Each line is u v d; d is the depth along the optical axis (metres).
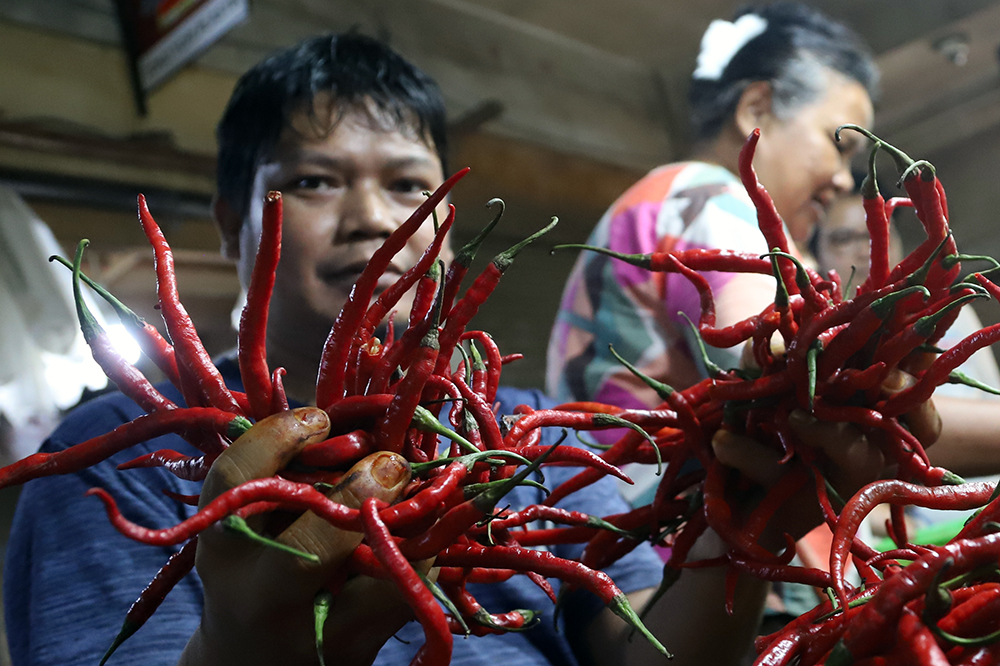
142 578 1.07
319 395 0.75
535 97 5.62
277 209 0.71
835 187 1.86
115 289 4.39
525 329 5.02
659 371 1.51
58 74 3.73
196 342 0.79
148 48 3.81
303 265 1.26
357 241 1.25
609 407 0.97
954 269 0.81
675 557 0.94
